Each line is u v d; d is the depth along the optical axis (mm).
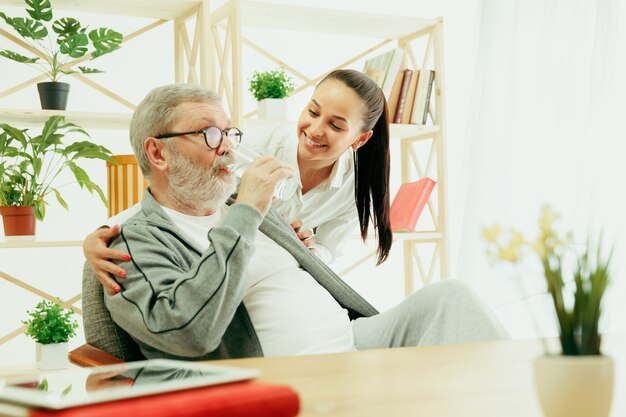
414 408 625
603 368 535
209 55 2613
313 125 1986
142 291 1269
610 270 566
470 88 3549
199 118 1469
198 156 1469
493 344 1040
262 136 2182
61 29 2463
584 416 537
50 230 2705
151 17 2793
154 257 1330
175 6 2668
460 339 1289
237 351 1416
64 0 2574
